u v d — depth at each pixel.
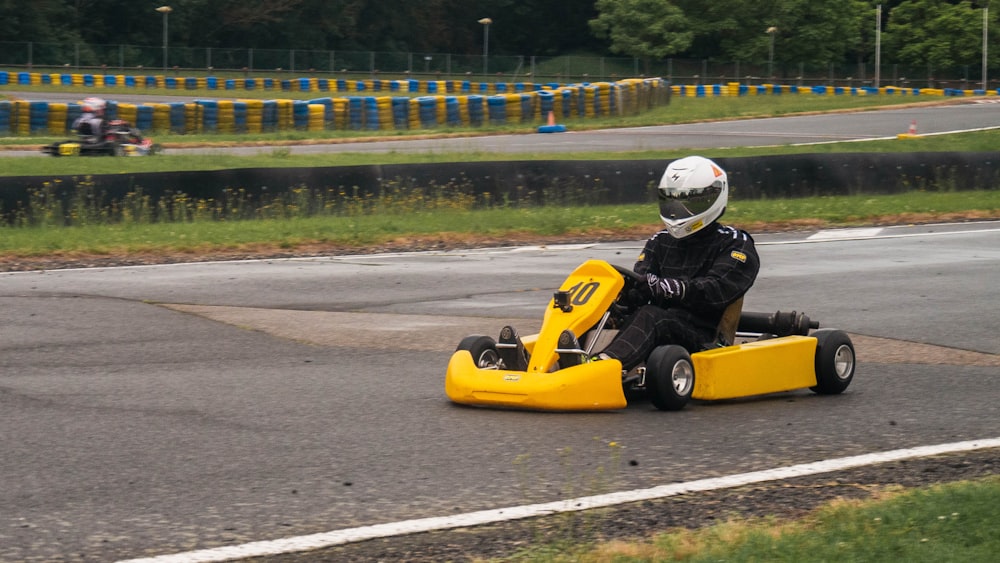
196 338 9.86
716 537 4.68
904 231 19.03
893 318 11.01
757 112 46.16
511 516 5.11
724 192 7.55
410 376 8.38
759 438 6.57
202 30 77.69
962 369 8.80
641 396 7.62
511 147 30.70
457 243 17.05
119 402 7.41
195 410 7.21
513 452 6.20
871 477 5.79
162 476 5.72
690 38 78.19
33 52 66.50
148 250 15.50
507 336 7.33
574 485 5.59
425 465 5.94
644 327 7.23
